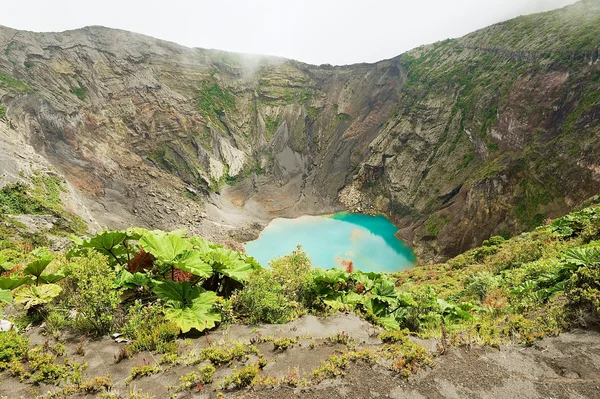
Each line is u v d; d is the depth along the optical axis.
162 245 6.43
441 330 6.03
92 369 4.50
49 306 6.01
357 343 5.51
